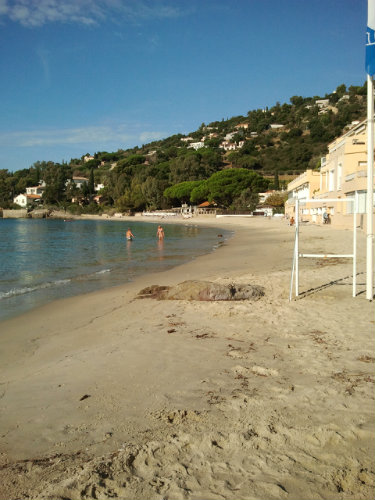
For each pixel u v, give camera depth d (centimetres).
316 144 15238
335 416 399
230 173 9950
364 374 511
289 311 865
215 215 9250
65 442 382
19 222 11169
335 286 1122
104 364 606
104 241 3969
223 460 332
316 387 472
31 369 625
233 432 373
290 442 355
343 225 3588
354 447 345
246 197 9375
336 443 351
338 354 594
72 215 14762
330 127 15825
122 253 2717
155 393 484
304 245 2566
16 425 426
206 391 479
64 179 16075
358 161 3488
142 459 337
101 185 17912
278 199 8831
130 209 13088
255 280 1258
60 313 1026
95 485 301
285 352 614
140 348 675
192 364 582
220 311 891
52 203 16012
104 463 328
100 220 12150
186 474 315
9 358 694
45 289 1393
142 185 12381
